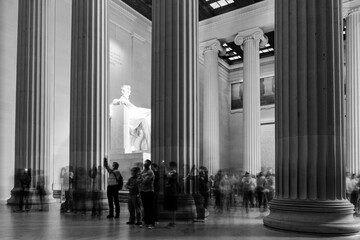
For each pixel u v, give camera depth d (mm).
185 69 9031
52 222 8312
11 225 7801
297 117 6977
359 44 18438
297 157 6910
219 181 11219
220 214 10258
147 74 24156
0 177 14227
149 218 7438
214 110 23266
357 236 6215
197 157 9141
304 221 6484
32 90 12859
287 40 7262
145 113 17094
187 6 9266
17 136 12758
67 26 18000
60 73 17297
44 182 12734
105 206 10781
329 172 6711
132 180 8094
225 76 31453
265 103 29781
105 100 11578
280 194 7211
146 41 24203
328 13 7000
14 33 15391
